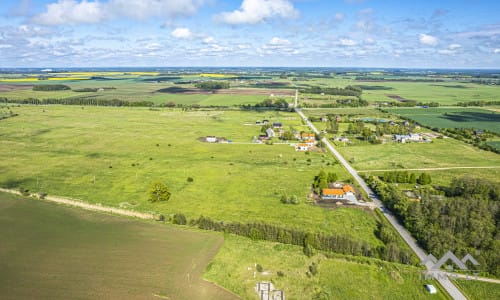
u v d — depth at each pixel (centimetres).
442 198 7881
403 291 5047
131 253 5919
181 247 6134
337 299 4850
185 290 4959
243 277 5303
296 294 4934
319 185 8912
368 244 6125
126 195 8575
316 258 5841
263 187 9175
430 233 6241
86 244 6212
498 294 4944
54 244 6212
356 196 8594
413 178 9462
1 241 6309
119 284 5081
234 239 6450
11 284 5062
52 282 5122
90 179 9656
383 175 10112
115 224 7050
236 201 8269
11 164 10875
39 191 8756
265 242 6378
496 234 6216
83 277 5247
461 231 6359
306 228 6931
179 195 8600
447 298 4881
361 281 5259
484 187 7981
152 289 4975
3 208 7756
